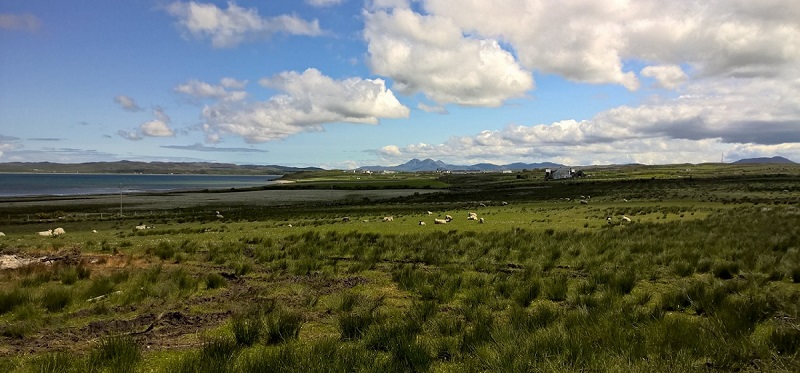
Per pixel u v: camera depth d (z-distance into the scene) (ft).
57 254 68.33
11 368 22.43
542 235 79.10
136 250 72.33
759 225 78.02
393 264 57.47
